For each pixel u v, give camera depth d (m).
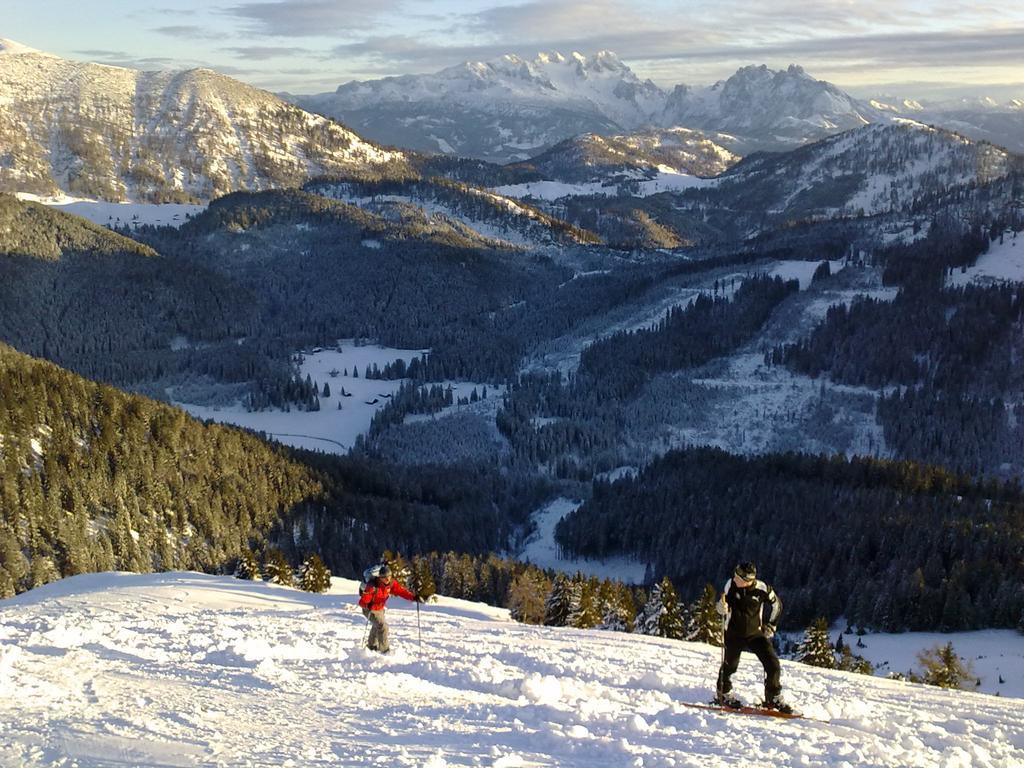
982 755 13.16
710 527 130.00
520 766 10.43
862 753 12.21
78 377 134.50
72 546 103.12
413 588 54.97
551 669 20.36
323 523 126.69
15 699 12.55
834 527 116.81
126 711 12.03
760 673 23.98
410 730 12.05
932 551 105.69
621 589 73.19
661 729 13.16
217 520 118.94
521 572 100.44
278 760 9.94
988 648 83.25
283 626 26.98
